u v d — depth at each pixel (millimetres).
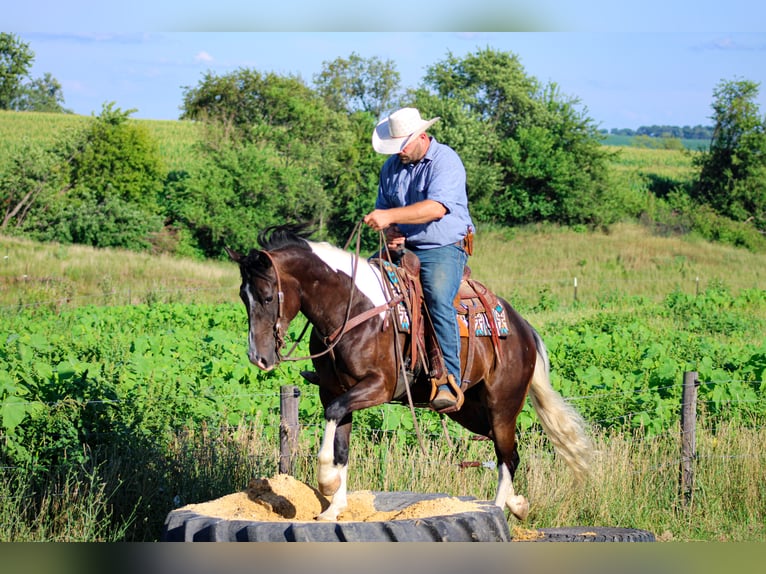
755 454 8523
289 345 11938
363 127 53156
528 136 54156
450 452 7695
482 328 6422
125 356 9367
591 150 55344
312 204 45906
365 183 49469
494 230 50875
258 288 5355
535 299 28516
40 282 28547
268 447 7723
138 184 46781
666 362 11172
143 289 28250
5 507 6184
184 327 15789
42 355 9531
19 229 40875
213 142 52594
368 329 5645
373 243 47750
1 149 52781
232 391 9016
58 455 6848
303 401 8750
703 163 60219
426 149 6277
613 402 9648
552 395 7074
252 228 43906
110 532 6293
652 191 62500
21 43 65938
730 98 59438
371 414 8719
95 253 34312
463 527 5203
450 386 6016
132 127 48406
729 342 17000
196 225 43500
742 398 10133
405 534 4977
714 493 8148
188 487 6895
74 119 65750
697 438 8867
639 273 41812
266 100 54344
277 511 5594
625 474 7992
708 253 48281
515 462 6820
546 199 53406
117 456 6926
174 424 7523
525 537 6488
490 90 62094
